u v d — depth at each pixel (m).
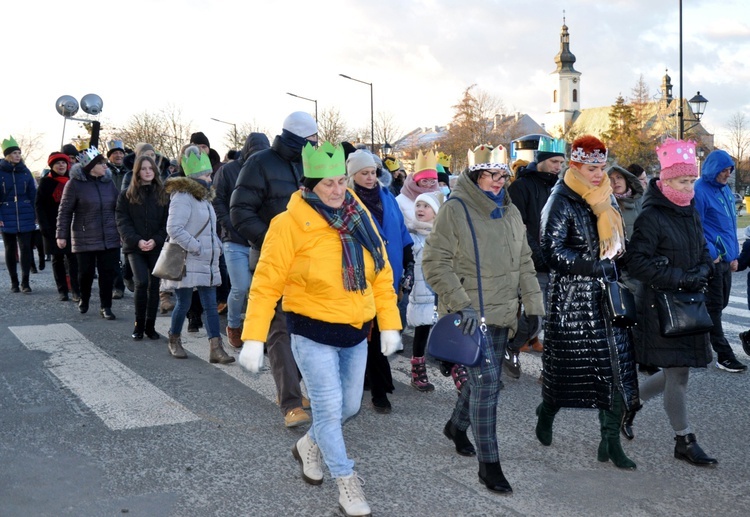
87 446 4.56
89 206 8.50
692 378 6.42
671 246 4.47
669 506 3.89
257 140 6.61
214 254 6.60
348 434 4.94
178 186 6.48
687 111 63.34
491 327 4.13
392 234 5.31
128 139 60.56
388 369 5.52
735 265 6.77
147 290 7.45
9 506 3.70
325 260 3.62
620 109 64.62
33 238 12.70
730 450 4.73
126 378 6.08
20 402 5.41
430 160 6.24
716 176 6.54
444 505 3.83
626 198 6.72
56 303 9.59
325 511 3.73
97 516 3.62
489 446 4.03
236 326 6.92
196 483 4.04
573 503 3.90
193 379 6.10
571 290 4.37
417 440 4.83
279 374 4.98
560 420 5.30
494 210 4.17
